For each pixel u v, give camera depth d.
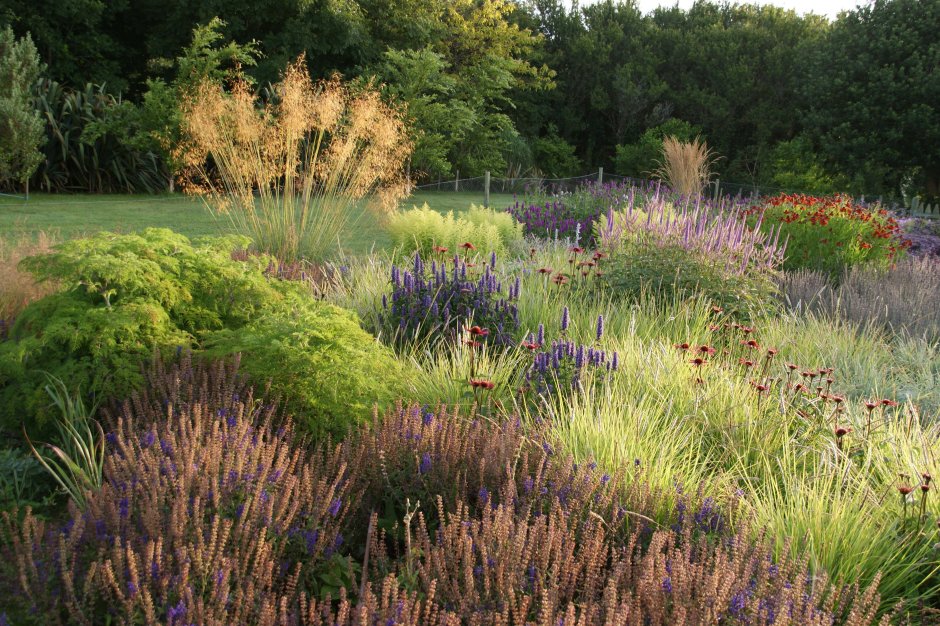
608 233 8.37
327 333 4.07
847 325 7.40
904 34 28.72
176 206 15.74
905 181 30.94
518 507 3.18
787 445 4.15
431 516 3.30
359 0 26.95
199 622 2.16
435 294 5.92
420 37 28.09
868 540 3.25
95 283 4.20
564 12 41.03
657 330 6.43
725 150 38.16
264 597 2.43
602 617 2.40
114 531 2.60
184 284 4.54
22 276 5.52
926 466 3.87
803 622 2.39
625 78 38.06
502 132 32.16
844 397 5.04
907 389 5.86
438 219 10.32
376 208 11.25
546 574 2.55
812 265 10.54
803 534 3.21
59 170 18.12
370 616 2.19
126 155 18.94
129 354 4.05
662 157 34.25
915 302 8.16
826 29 37.16
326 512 2.97
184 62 19.52
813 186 31.34
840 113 30.45
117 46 25.30
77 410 3.87
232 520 2.76
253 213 9.30
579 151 41.94
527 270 7.82
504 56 32.19
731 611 2.49
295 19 24.83
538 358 4.79
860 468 4.15
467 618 2.36
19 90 15.84
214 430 3.22
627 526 3.24
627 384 4.90
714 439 4.41
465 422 3.92
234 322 4.72
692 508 3.37
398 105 11.48
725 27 41.66
